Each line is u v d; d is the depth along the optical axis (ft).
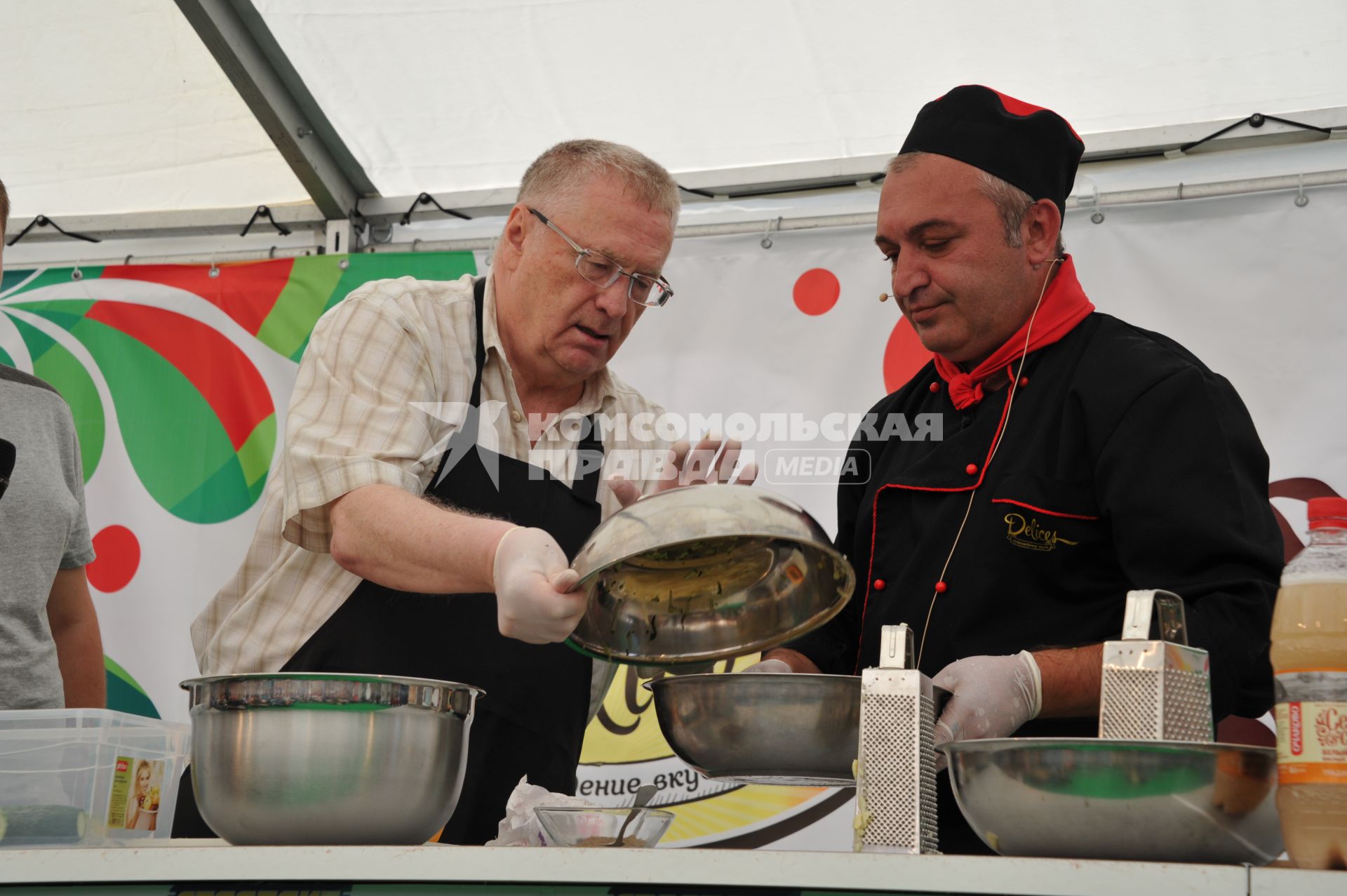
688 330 9.95
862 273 9.84
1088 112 9.22
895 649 3.80
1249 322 8.96
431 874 3.43
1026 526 5.73
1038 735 5.54
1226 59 8.65
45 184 10.58
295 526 5.74
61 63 9.68
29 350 10.55
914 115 9.48
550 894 3.44
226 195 10.68
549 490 6.62
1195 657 3.73
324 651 6.14
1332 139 8.99
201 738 3.98
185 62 9.67
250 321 10.42
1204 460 5.35
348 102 9.71
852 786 4.49
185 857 3.53
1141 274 9.21
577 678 6.60
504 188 10.39
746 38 9.01
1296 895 2.99
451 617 6.25
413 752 3.95
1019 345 6.19
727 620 4.37
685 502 3.79
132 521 10.17
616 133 9.88
